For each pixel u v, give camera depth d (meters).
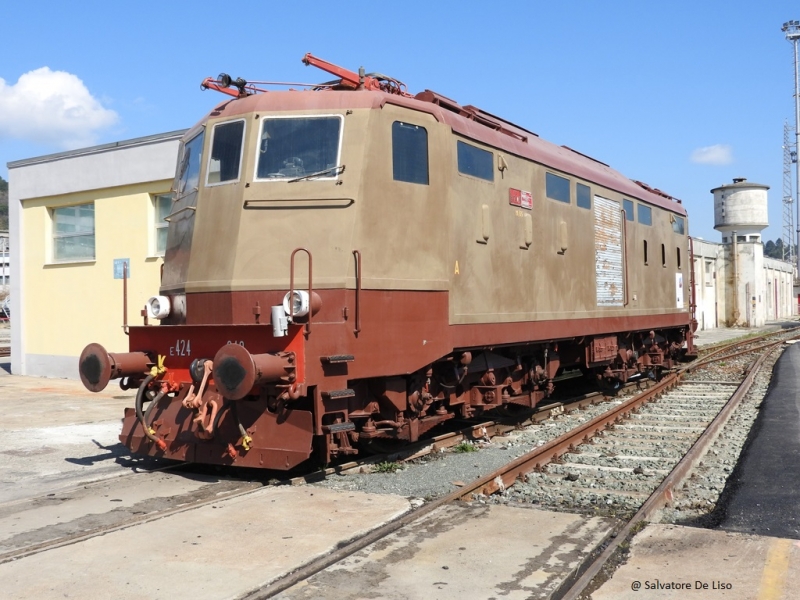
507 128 10.43
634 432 10.27
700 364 19.56
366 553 5.17
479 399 9.66
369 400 7.81
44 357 17.80
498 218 9.39
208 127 7.86
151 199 15.80
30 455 8.87
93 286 16.72
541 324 10.38
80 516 6.22
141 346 8.09
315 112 7.52
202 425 7.07
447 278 8.27
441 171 8.25
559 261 10.98
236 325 6.94
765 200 51.59
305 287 7.14
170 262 8.39
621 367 14.24
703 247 42.81
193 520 5.96
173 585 4.64
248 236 7.32
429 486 7.16
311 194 7.30
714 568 4.89
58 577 4.79
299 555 5.14
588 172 12.20
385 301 7.52
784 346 27.17
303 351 6.80
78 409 12.65
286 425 6.88
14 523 6.05
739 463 8.17
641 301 14.39
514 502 6.60
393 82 8.84
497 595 4.46
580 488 7.11
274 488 7.00
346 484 7.20
